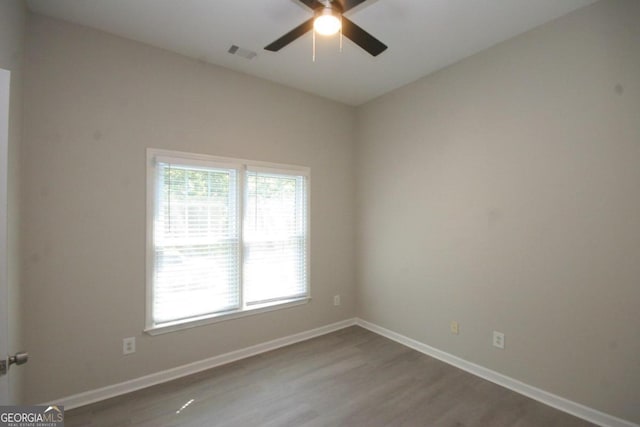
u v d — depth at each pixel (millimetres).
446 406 2188
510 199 2430
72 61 2182
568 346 2125
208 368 2725
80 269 2197
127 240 2375
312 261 3482
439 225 2949
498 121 2506
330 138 3645
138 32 2324
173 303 2582
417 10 2094
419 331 3127
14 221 1767
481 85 2625
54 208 2109
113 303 2316
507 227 2447
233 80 2922
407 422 2016
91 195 2240
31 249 2029
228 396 2299
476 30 2328
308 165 3447
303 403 2215
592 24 2029
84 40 2229
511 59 2428
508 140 2443
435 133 2988
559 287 2168
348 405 2195
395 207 3387
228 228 2877
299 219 3404
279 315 3207
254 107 3051
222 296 2832
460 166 2779
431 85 3023
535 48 2291
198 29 2297
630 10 1890
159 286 2527
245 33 2352
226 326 2848
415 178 3180
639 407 1843
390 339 3396
